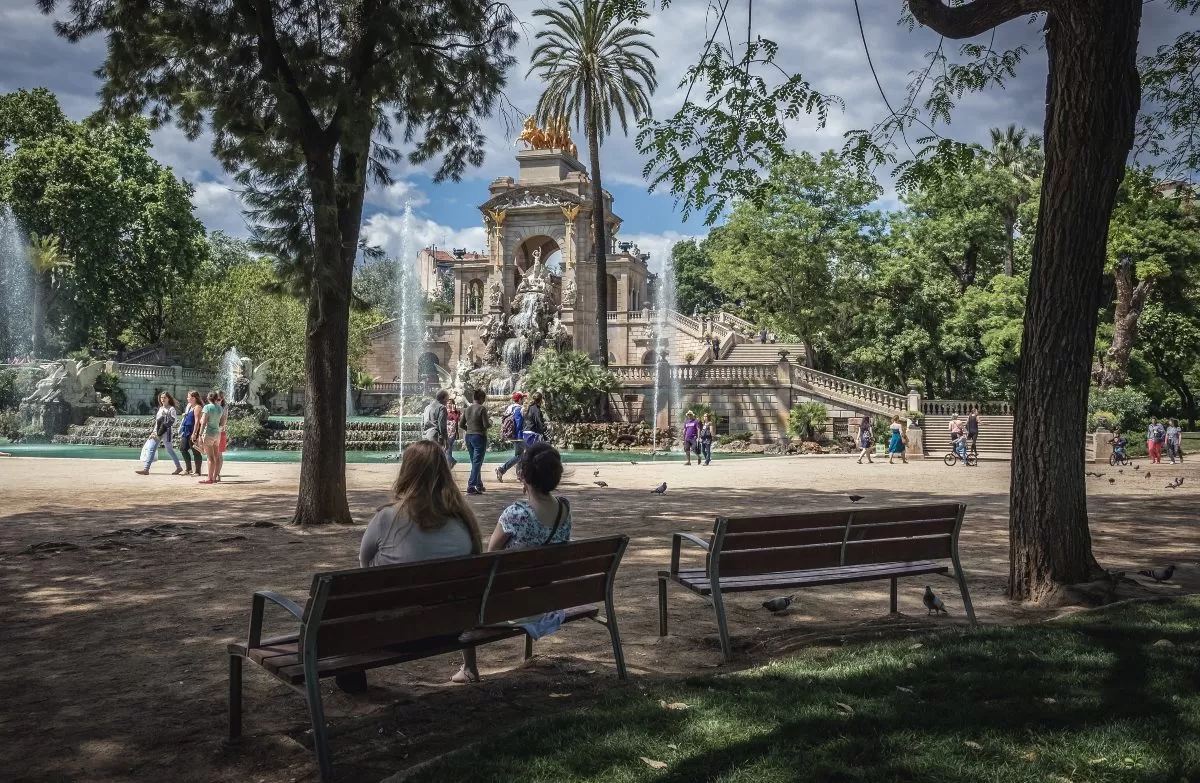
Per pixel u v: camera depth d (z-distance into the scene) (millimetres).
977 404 50562
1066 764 4164
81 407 50031
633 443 46812
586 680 6004
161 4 13008
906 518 7445
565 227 81438
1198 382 74875
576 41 48188
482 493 19656
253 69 13703
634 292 91000
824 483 24328
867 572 7430
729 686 5441
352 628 4566
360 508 16859
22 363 57594
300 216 13922
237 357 62469
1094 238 8266
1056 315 8406
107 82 15164
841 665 5887
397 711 5344
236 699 4879
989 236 58688
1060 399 8445
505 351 69938
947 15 8656
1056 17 8156
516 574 5254
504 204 82875
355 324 70750
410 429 44156
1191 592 8688
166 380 63688
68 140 61969
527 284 72062
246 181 13875
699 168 10008
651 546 12242
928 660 5941
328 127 13867
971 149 10219
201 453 24594
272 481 23234
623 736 4531
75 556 11141
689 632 7449
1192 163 14070
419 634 4840
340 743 4820
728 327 73812
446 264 144000
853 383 48375
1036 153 57406
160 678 6121
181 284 70938
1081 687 5324
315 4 14297
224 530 13531
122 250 64312
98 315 64250
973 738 4516
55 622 7781
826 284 62719
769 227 61594
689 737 4516
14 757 4676
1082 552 8492
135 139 66875
